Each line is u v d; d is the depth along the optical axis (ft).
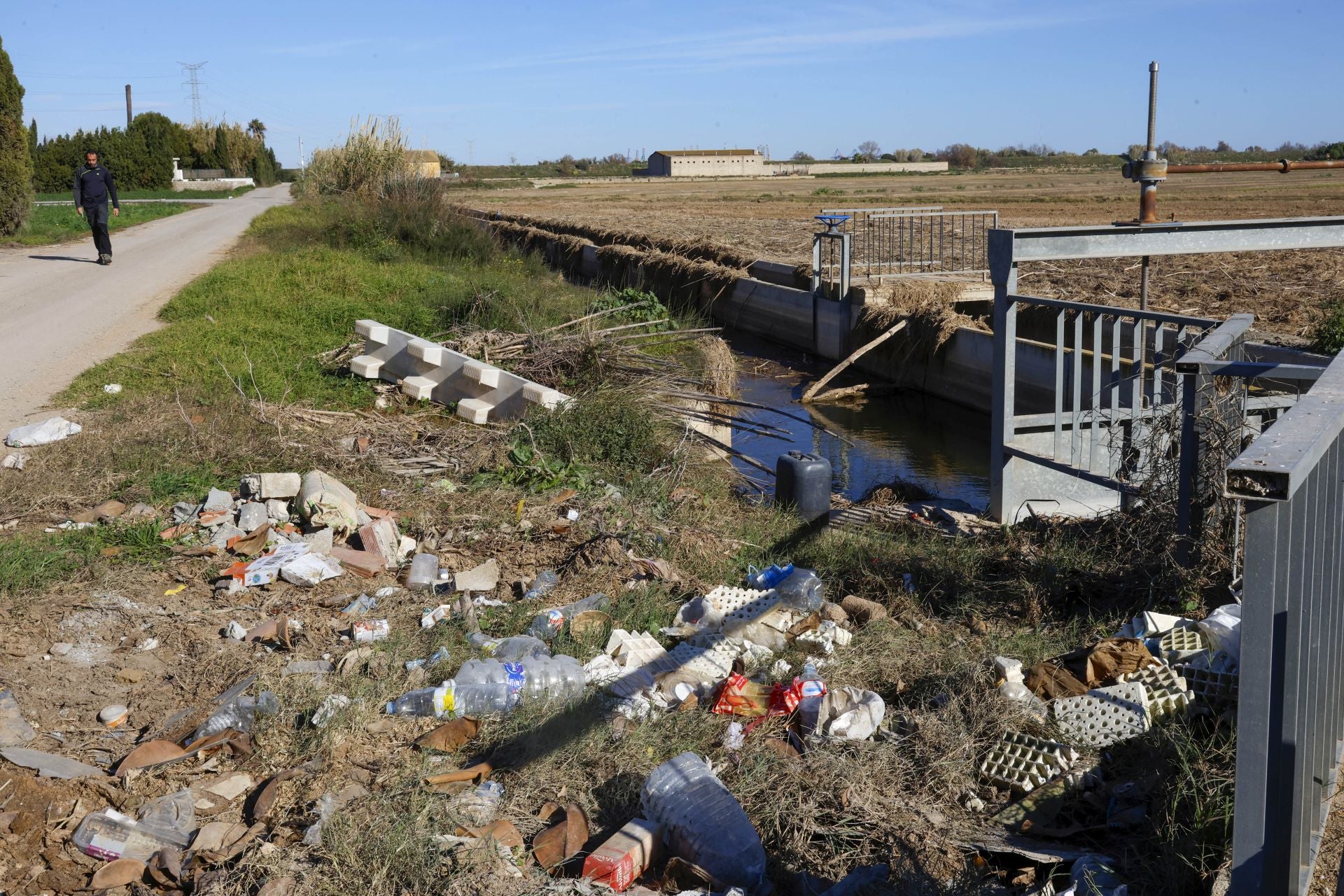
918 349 49.21
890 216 59.21
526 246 102.78
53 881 10.83
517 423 29.30
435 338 43.06
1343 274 57.21
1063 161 420.77
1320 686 8.81
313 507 21.43
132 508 22.26
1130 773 12.32
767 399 49.32
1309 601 8.05
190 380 33.88
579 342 37.40
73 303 51.06
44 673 15.24
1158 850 10.70
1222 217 101.50
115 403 30.73
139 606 17.70
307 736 13.39
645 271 78.38
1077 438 22.04
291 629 16.78
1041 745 12.57
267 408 30.04
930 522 24.17
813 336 59.00
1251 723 7.50
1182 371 15.78
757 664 15.74
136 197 193.98
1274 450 6.85
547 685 14.44
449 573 19.81
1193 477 16.84
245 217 119.03
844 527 23.75
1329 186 165.37
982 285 52.70
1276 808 7.97
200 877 10.74
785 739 13.55
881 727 13.61
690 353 47.29
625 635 16.31
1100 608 17.35
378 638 16.51
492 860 10.68
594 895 10.33
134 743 13.64
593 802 12.03
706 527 22.43
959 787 12.14
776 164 409.28
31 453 25.76
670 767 11.94
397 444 28.43
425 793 11.94
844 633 16.46
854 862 11.03
